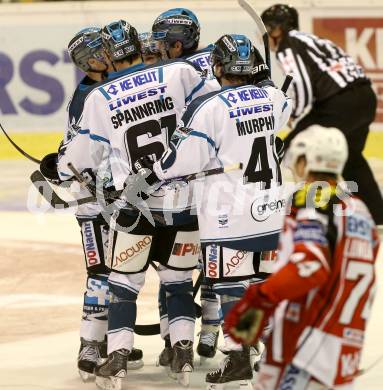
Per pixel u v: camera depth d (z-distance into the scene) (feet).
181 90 50.85
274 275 33.68
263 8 111.34
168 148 48.32
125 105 50.14
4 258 79.87
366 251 34.91
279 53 86.02
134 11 111.86
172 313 52.31
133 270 51.03
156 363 56.59
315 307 34.37
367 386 50.96
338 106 85.76
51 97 113.70
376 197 87.45
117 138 50.39
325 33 111.04
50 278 74.02
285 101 50.90
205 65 54.80
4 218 94.22
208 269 49.70
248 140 48.62
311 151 35.12
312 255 33.27
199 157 48.14
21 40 112.98
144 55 55.93
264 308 34.04
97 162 51.52
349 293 34.50
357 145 86.79
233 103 48.39
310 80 85.10
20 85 113.80
